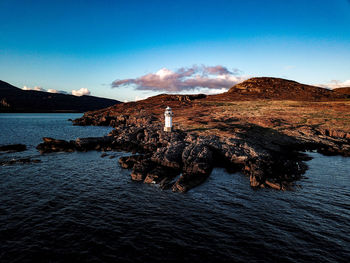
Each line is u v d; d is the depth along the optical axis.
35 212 22.84
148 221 21.56
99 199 26.48
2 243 17.73
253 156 44.31
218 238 18.98
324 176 36.25
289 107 114.81
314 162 45.53
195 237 19.08
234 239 18.86
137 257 16.53
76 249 17.28
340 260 16.53
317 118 86.19
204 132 64.19
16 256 16.36
